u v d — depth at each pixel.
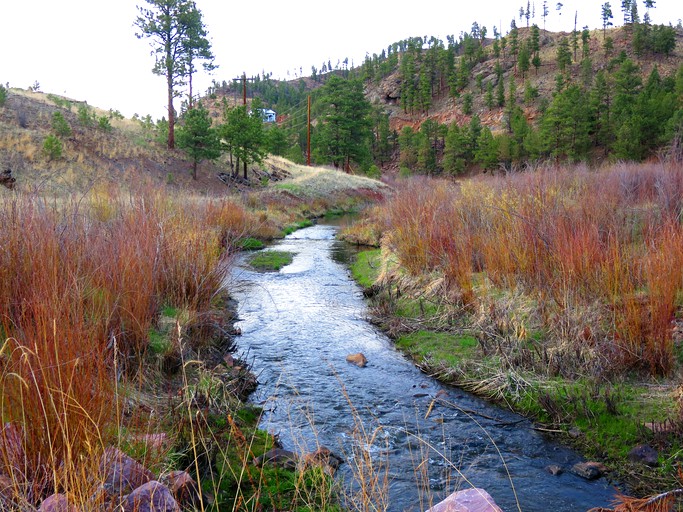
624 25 146.50
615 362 5.00
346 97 60.88
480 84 138.75
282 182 37.88
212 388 4.65
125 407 3.52
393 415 4.80
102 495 2.24
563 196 8.72
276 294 9.73
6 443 2.48
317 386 5.48
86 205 7.46
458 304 7.48
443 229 9.12
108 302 4.63
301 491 3.39
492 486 3.64
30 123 29.67
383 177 46.00
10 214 5.14
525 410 4.91
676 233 6.02
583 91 99.50
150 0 35.12
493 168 76.00
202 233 8.05
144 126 40.19
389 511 3.25
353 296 9.66
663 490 3.51
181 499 2.85
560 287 6.08
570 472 3.85
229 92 174.38
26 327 3.15
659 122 54.59
